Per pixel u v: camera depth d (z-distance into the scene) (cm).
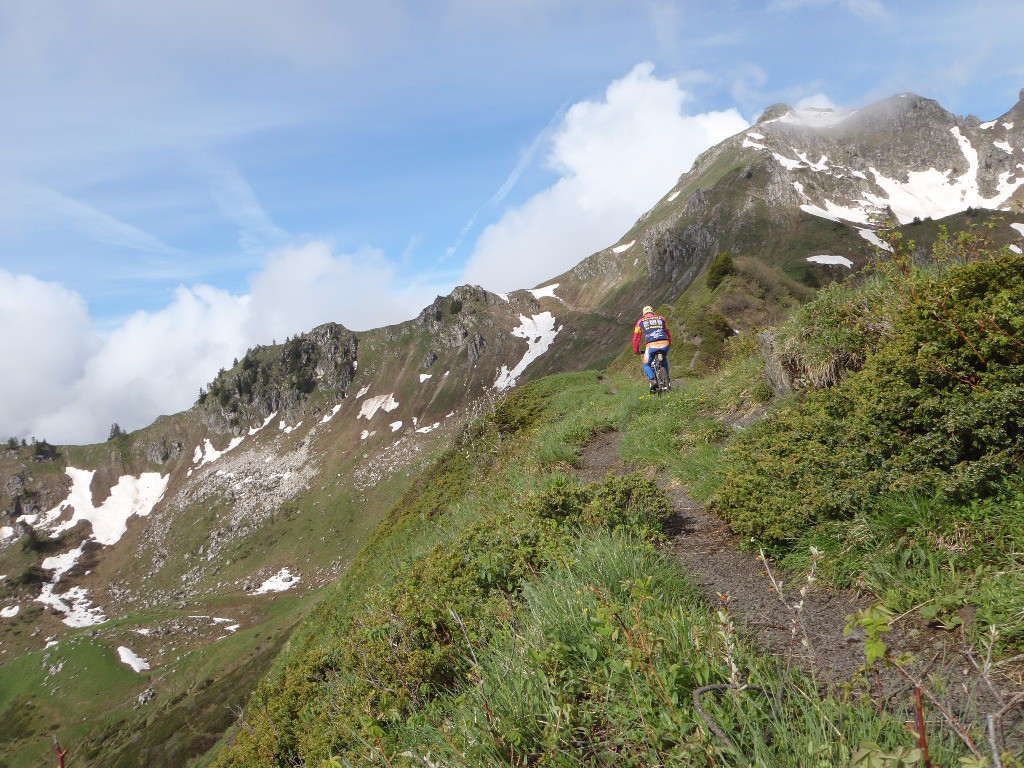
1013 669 296
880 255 728
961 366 472
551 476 1094
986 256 585
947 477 439
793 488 573
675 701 283
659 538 635
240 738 726
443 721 391
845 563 451
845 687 271
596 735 310
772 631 405
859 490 480
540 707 333
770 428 767
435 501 1830
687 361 2534
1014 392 428
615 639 329
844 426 563
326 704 566
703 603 466
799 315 850
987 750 231
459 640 488
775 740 266
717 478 755
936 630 357
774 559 530
